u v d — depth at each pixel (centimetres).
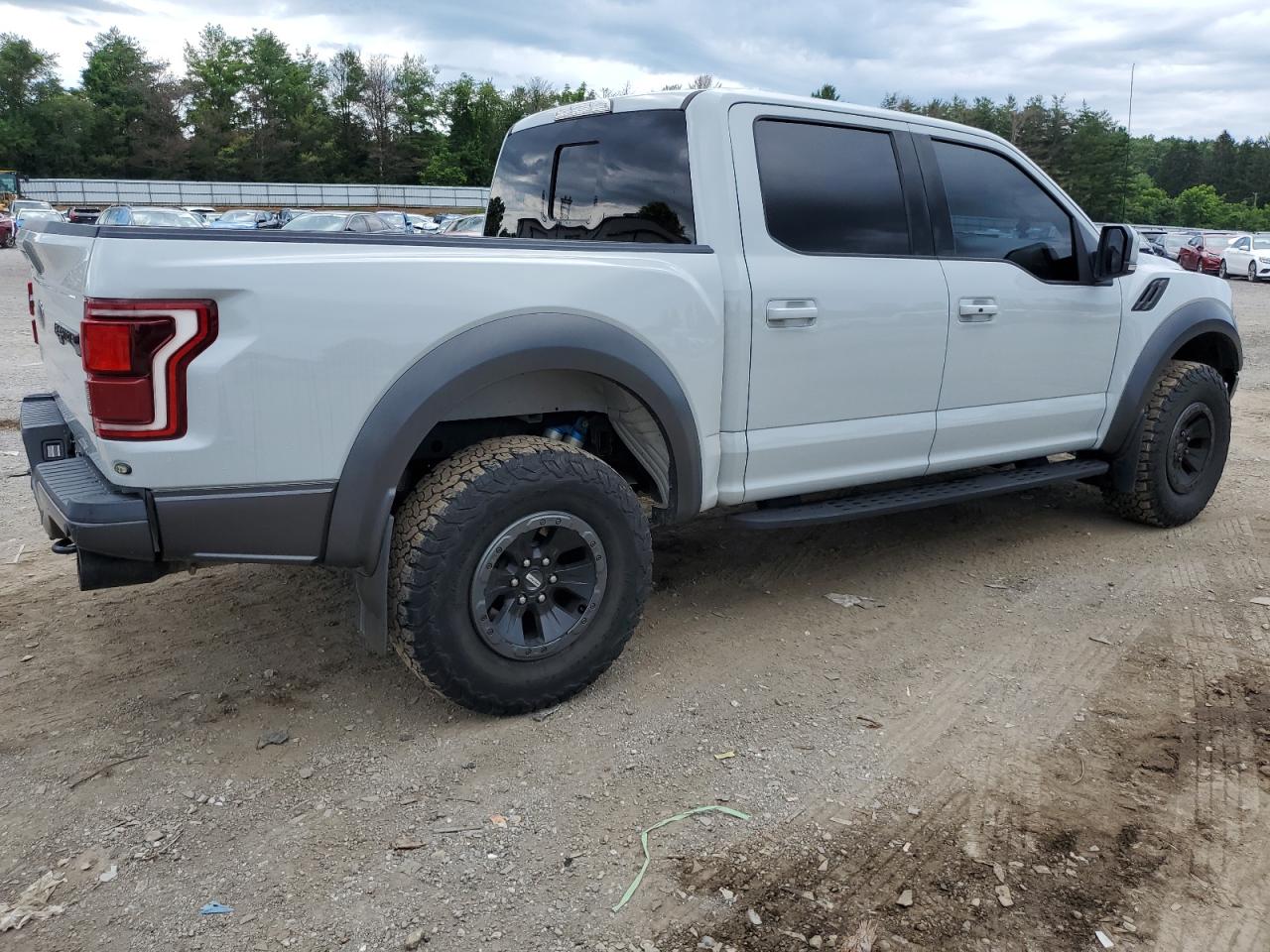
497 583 290
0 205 5066
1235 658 359
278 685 326
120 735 294
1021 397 433
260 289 247
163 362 240
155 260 237
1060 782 278
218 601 394
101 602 392
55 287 292
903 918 222
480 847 245
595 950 211
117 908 222
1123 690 334
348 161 8806
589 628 310
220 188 6244
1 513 499
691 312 321
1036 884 235
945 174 401
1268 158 12481
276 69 8538
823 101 367
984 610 403
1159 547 483
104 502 246
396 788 269
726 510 525
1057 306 434
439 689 288
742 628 380
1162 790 275
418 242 273
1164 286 484
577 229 389
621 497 305
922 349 388
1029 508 548
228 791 267
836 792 271
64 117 8412
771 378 349
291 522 262
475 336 276
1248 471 645
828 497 475
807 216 358
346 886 231
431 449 323
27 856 239
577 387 329
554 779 275
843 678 340
